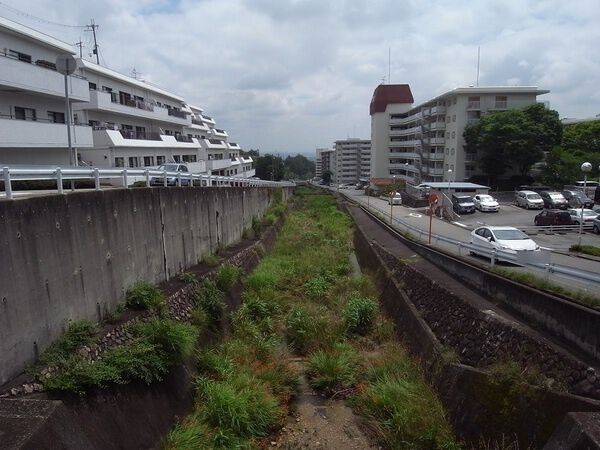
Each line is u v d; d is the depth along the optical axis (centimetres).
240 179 2623
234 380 1017
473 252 1616
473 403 830
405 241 2158
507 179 5006
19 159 1806
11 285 670
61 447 541
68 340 777
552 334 845
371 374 1123
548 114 4606
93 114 2630
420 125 6456
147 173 1245
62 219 805
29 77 1725
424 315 1301
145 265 1167
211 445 812
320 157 17250
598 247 1973
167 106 4100
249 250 2091
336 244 2800
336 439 927
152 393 834
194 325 1153
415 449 824
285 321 1470
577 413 574
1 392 630
